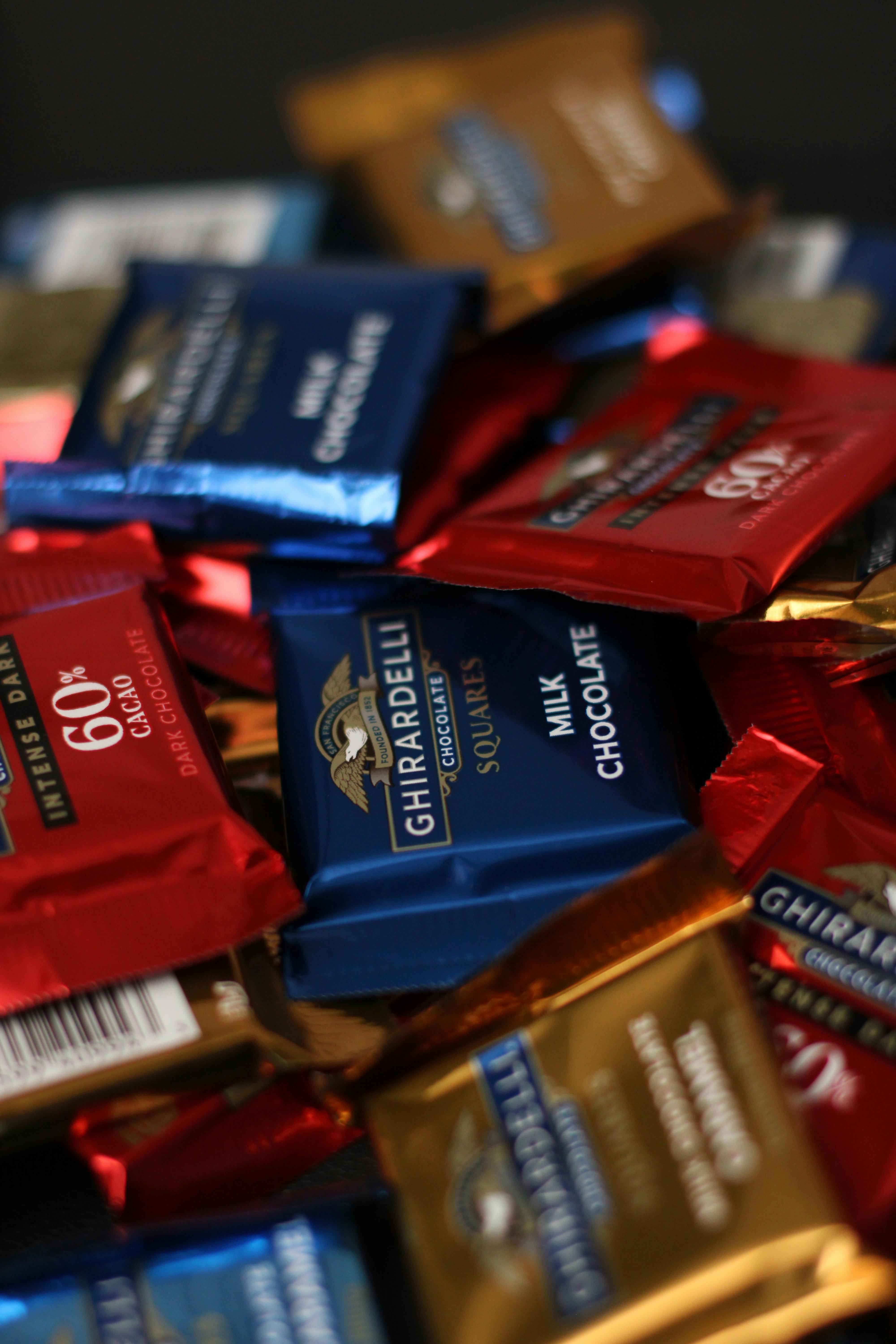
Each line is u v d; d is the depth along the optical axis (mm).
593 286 436
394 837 383
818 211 509
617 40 474
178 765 378
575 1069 364
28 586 398
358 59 540
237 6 545
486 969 366
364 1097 368
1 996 372
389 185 450
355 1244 363
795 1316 349
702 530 385
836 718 394
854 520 396
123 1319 358
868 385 407
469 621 396
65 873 373
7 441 441
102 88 539
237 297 417
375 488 396
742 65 527
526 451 428
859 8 531
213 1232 362
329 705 391
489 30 541
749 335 452
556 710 389
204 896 374
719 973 366
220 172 525
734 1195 353
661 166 441
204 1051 371
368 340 410
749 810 384
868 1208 358
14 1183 389
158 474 402
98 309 455
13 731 380
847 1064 367
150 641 386
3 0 550
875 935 375
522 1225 357
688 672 406
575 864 380
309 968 378
